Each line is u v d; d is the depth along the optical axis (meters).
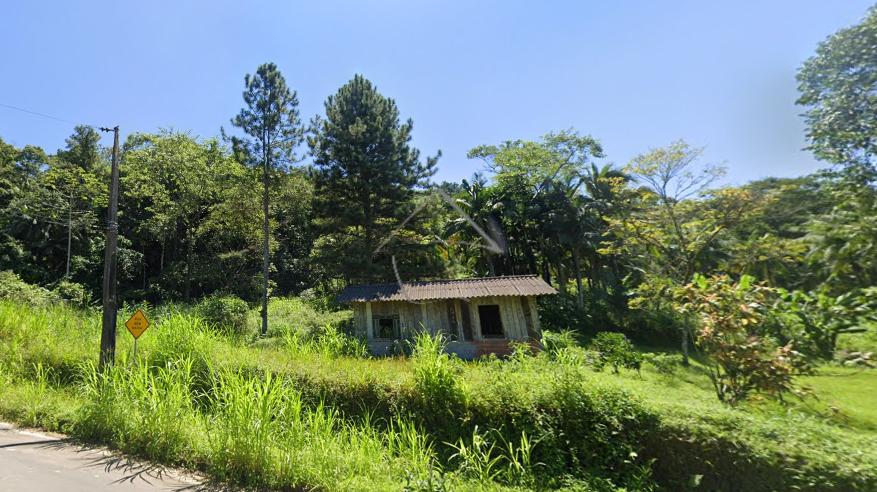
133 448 5.03
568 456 5.11
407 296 15.64
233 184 23.95
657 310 22.64
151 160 24.80
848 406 7.87
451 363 6.68
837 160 16.22
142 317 7.42
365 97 22.19
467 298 15.31
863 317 5.93
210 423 5.53
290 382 6.23
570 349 11.93
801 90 16.48
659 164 18.20
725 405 6.32
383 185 20.94
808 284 19.48
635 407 5.08
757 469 4.22
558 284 30.12
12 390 6.64
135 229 27.91
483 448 5.42
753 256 18.11
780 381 6.07
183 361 6.66
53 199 25.55
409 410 6.01
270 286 28.39
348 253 20.45
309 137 21.41
